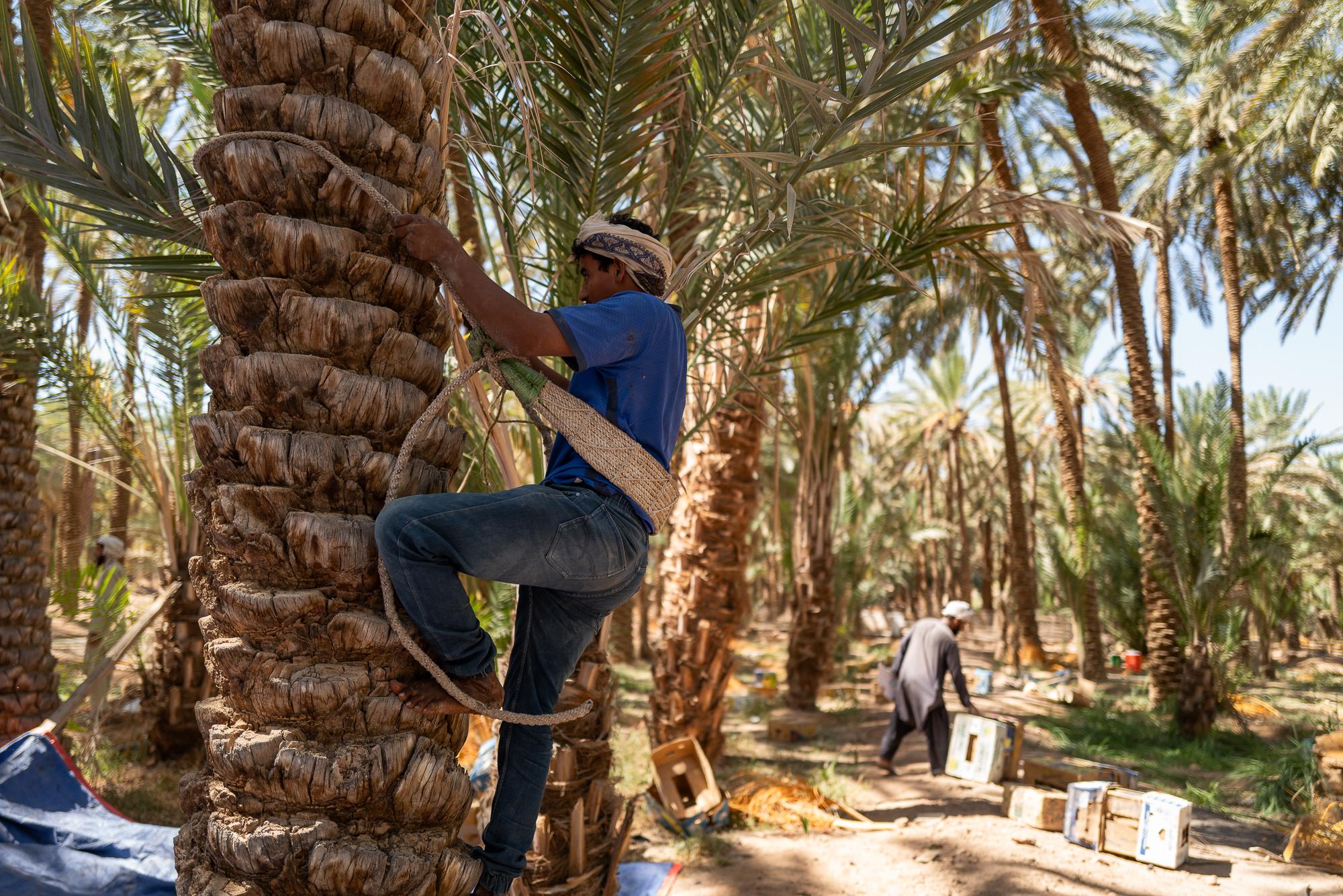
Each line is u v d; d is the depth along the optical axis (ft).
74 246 23.99
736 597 30.71
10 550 22.48
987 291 30.68
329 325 6.40
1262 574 62.54
